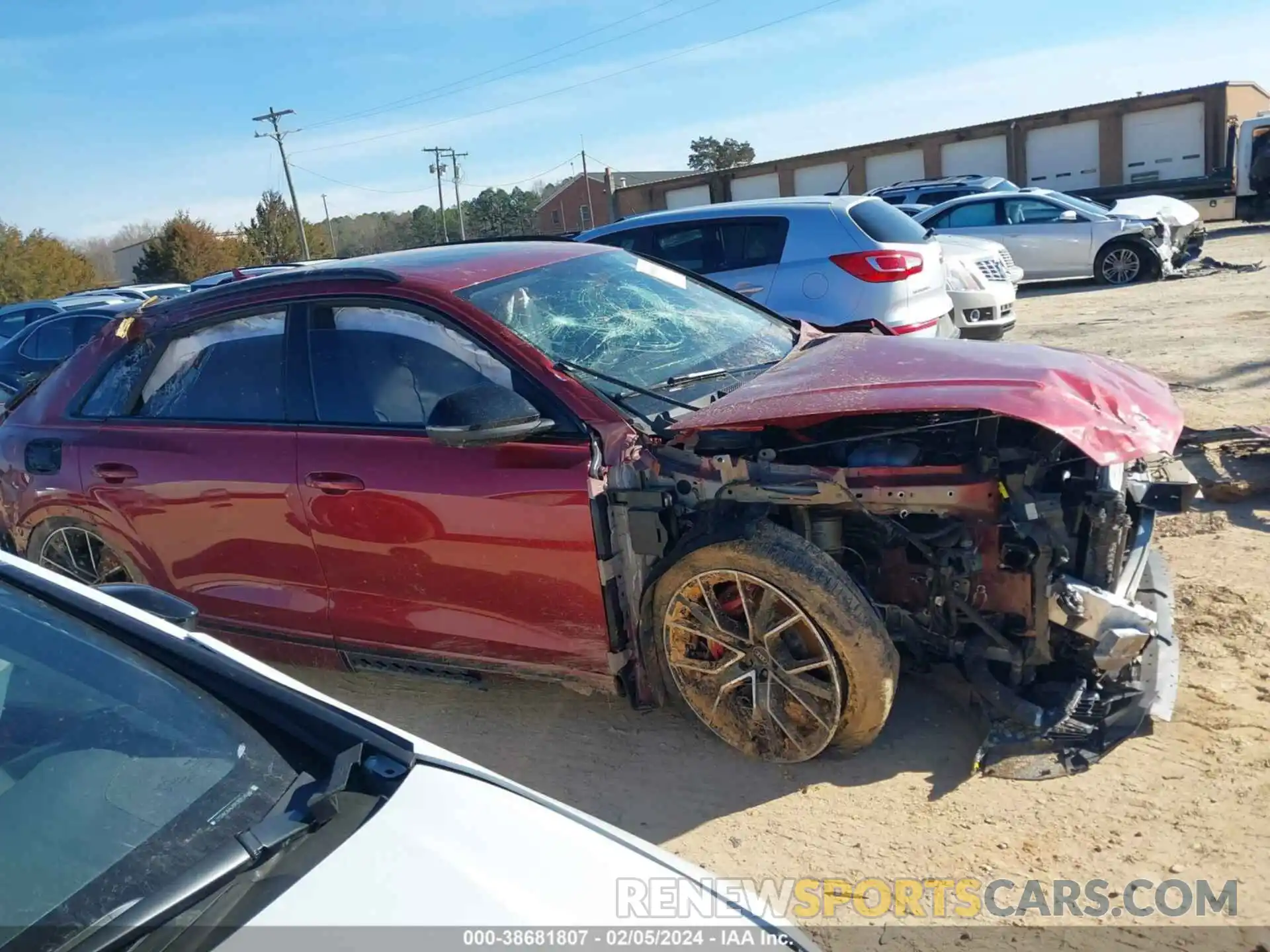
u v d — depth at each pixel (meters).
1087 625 3.28
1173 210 17.03
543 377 3.59
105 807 1.84
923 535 3.42
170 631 2.35
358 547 3.88
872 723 3.38
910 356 3.79
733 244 8.27
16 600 2.30
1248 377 8.23
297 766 1.96
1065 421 3.10
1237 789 3.15
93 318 11.39
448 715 4.19
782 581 3.30
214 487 4.14
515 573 3.61
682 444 3.52
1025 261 16.45
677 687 3.69
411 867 1.74
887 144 36.41
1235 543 4.96
